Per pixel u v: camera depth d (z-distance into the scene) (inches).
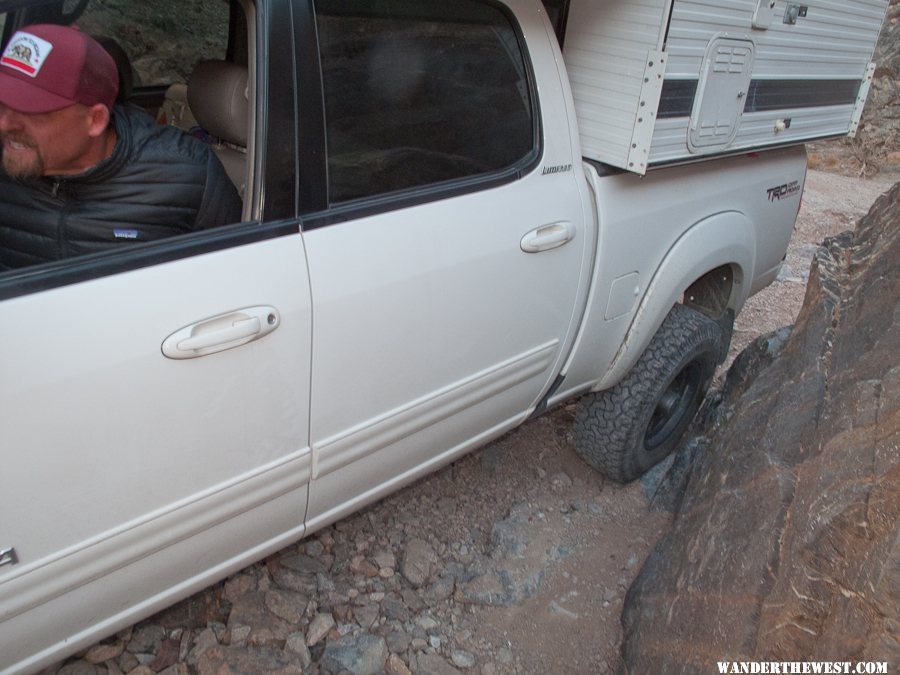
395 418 80.8
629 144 90.7
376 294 73.1
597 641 98.1
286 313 66.7
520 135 88.2
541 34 90.0
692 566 85.5
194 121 91.0
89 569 61.9
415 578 103.9
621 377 113.2
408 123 77.2
